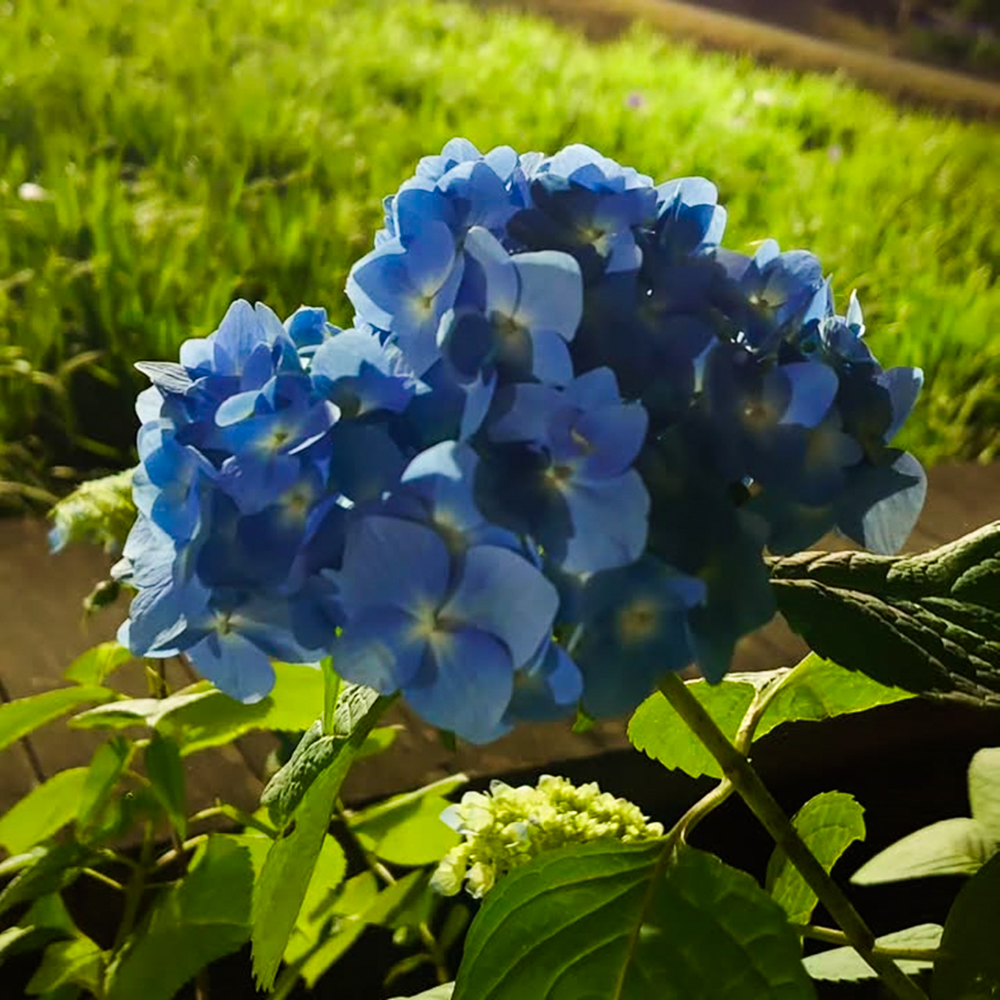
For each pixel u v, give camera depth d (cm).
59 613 84
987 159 246
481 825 48
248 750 70
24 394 119
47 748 70
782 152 217
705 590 27
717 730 33
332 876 58
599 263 29
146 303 132
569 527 26
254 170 167
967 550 33
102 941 64
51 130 166
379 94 207
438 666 26
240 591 28
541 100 215
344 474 27
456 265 27
